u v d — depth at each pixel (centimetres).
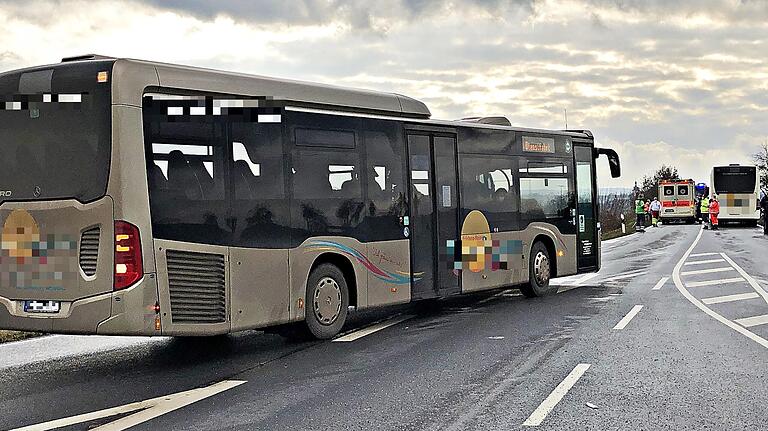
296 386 859
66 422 723
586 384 848
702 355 1004
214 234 980
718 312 1395
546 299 1620
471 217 1468
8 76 941
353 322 1342
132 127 904
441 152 1405
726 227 5956
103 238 898
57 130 917
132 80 909
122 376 926
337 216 1175
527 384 852
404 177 1314
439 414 734
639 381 860
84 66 915
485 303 1580
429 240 1367
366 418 723
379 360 999
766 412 732
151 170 918
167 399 807
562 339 1130
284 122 1092
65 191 912
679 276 2088
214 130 991
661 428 682
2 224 934
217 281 983
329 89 1177
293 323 1132
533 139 1656
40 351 1100
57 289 912
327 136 1162
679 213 7069
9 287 932
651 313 1386
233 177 1009
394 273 1287
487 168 1520
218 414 745
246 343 1143
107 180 898
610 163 1880
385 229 1270
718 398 784
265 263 1049
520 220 1605
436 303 1595
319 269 1148
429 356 1020
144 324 902
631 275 2141
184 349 1102
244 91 1033
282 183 1081
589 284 1911
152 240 912
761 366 936
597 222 1862
